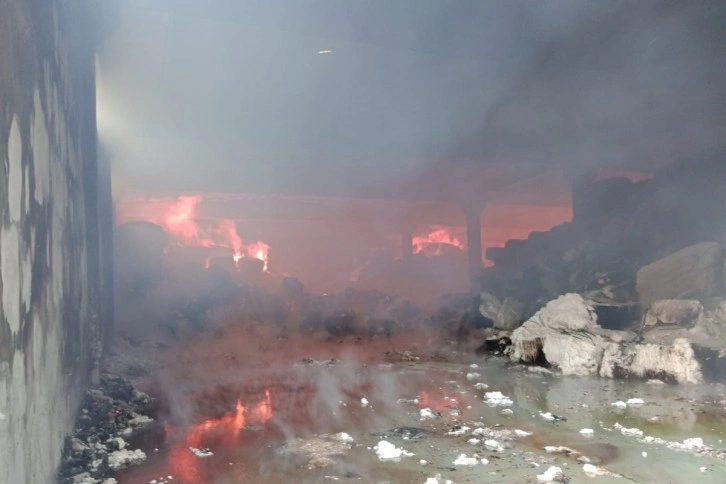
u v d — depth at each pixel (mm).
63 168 4723
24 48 3287
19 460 2885
